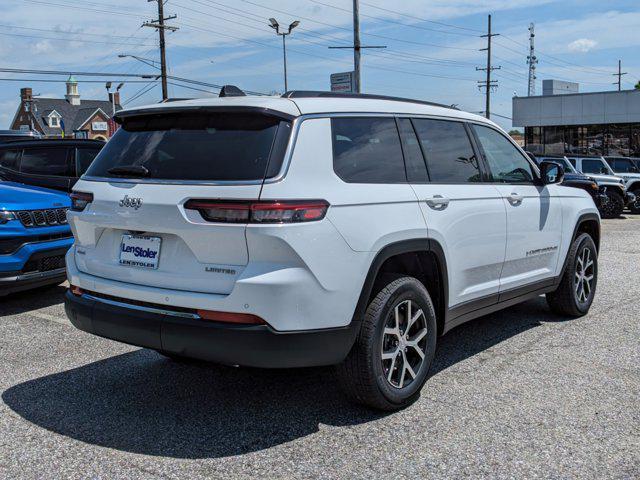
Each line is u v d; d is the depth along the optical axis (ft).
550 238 17.87
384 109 13.17
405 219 12.41
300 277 10.54
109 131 267.18
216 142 11.25
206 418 12.35
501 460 10.57
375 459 10.64
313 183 10.96
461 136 15.16
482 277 15.21
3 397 13.48
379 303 11.84
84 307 12.28
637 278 26.68
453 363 15.57
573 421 12.09
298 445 11.17
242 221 10.38
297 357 10.75
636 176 64.28
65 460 10.68
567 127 119.14
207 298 10.65
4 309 21.40
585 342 17.25
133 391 13.80
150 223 11.20
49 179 28.22
